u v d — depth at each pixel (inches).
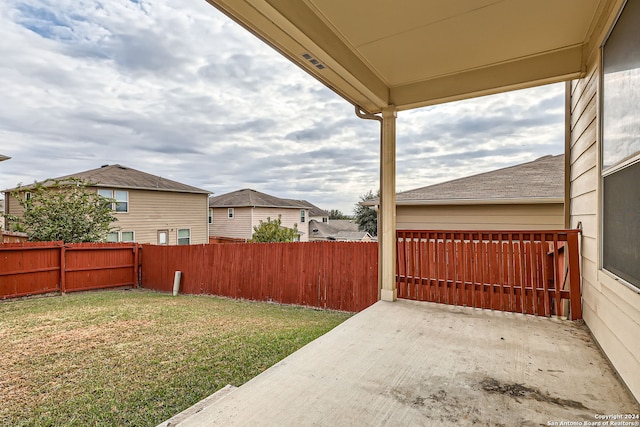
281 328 195.6
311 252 266.4
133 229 537.6
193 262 335.9
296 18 94.6
